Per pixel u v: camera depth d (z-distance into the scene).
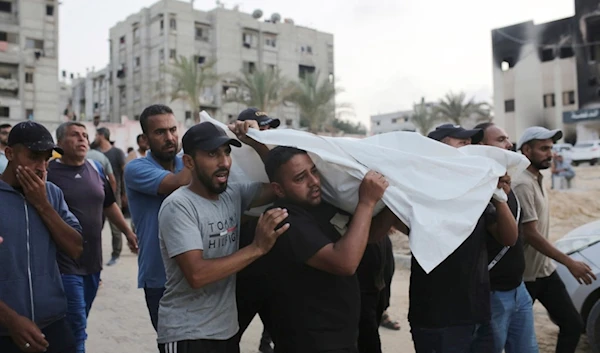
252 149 3.15
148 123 3.63
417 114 53.22
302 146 2.75
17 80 41.47
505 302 3.39
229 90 50.34
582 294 4.60
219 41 50.78
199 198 2.72
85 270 4.14
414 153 2.83
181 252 2.55
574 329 4.04
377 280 3.67
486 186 2.72
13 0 42.12
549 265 4.05
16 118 41.16
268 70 39.66
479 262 3.06
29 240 2.77
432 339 3.02
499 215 3.03
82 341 3.99
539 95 41.69
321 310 2.60
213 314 2.71
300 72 57.41
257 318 6.46
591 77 39.00
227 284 2.79
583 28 39.25
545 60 41.47
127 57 53.47
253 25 53.03
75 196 4.16
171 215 2.62
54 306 2.85
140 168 3.57
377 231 2.88
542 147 3.87
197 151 2.61
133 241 4.87
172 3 48.88
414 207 2.56
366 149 2.71
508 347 3.65
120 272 8.61
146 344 5.39
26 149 2.74
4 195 2.73
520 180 3.87
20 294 2.70
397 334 5.64
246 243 3.15
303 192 2.62
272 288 2.70
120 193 9.53
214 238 2.70
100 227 4.34
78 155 4.24
